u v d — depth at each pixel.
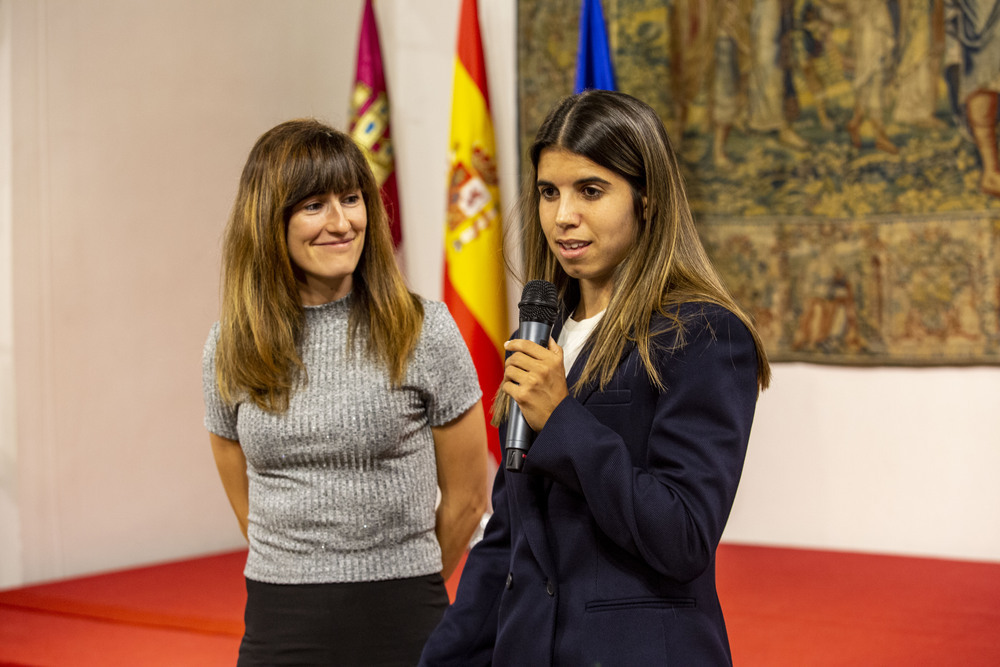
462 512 2.06
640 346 1.31
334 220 1.88
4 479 4.61
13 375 4.63
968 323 4.55
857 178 4.70
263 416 1.89
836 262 4.76
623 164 1.34
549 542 1.36
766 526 4.97
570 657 1.28
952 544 4.64
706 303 1.31
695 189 4.94
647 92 4.97
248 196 1.91
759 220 4.86
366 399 1.87
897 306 4.68
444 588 1.97
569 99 1.41
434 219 5.81
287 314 1.92
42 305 4.71
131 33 4.99
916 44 4.55
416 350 1.92
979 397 4.58
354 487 1.85
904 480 4.73
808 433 4.88
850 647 3.16
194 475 5.26
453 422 1.99
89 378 4.86
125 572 4.78
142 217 5.05
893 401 4.73
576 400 1.33
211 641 3.55
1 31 4.59
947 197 4.55
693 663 1.25
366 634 1.83
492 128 4.89
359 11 6.02
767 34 4.78
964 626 3.38
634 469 1.24
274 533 1.88
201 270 5.28
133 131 5.01
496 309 4.79
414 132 5.84
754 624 3.44
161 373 5.13
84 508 4.83
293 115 5.68
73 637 3.64
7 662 3.41
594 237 1.36
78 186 4.82
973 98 4.48
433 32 5.79
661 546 1.20
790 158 4.79
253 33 5.49
